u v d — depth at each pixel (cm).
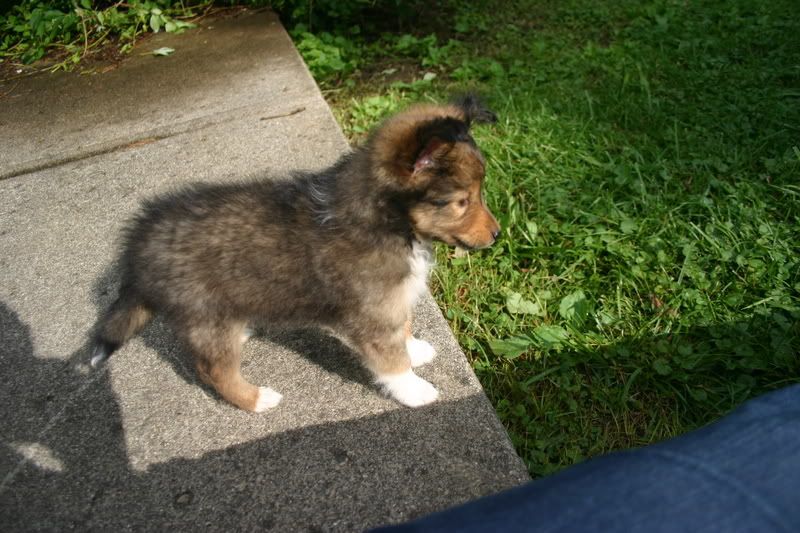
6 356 79
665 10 148
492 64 128
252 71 121
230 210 72
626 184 98
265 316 73
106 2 145
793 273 85
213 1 149
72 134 109
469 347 83
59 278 87
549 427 76
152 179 100
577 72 125
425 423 72
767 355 78
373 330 72
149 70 125
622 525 48
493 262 90
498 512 51
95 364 73
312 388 76
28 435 73
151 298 71
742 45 130
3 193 99
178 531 66
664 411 77
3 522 67
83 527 67
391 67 136
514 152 103
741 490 49
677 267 88
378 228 70
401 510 67
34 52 132
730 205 93
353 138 112
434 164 68
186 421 73
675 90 116
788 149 100
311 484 69
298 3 142
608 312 84
